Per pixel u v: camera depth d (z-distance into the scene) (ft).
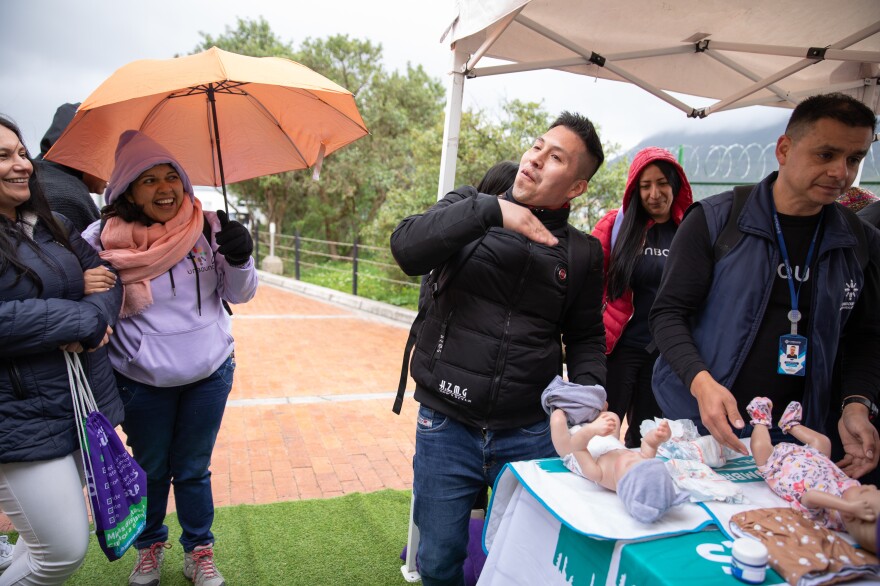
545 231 5.09
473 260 5.76
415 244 5.37
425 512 6.19
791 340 5.42
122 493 6.21
